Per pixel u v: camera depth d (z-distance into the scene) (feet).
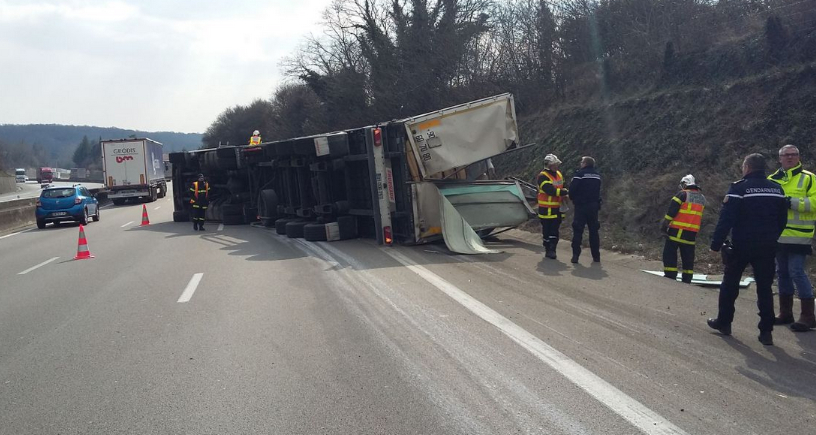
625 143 54.80
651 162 49.78
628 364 18.62
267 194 63.16
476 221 44.06
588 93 72.18
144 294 32.12
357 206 49.49
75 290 34.50
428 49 107.45
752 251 20.57
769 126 41.91
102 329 25.29
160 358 20.95
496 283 30.60
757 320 23.53
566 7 84.79
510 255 39.22
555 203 37.52
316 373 18.76
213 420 15.71
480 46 102.06
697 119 49.14
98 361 21.01
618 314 24.29
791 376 17.62
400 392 17.01
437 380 17.76
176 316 26.81
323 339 22.21
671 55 59.06
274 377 18.57
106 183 130.21
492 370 18.37
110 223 83.71
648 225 41.70
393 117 115.14
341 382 17.94
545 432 14.29
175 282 35.17
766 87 45.03
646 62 65.67
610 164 54.80
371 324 23.88
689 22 62.85
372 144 43.14
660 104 54.95
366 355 20.22
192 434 14.98
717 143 44.78
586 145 61.00
